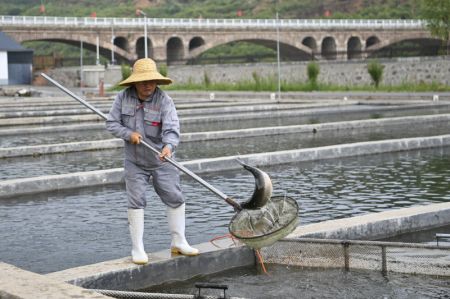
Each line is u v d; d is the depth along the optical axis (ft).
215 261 23.90
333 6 488.44
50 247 28.19
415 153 56.39
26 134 77.05
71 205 36.99
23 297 17.30
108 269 22.07
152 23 283.79
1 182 40.19
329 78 214.48
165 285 22.72
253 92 156.25
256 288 21.99
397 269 23.48
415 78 194.18
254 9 491.72
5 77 221.46
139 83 22.47
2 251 27.66
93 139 71.41
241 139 68.39
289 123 86.58
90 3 536.83
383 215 29.09
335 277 23.00
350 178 43.98
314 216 32.89
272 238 20.49
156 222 32.17
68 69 224.12
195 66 236.43
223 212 34.22
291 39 314.35
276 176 45.29
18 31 254.27
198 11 484.74
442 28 202.90
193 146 62.85
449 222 30.48
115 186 42.83
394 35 341.21
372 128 77.56
